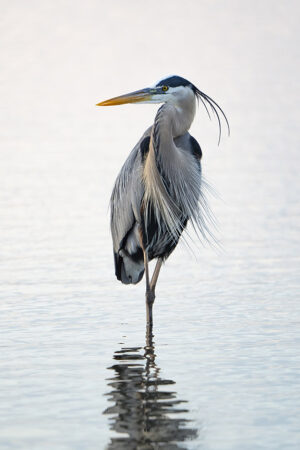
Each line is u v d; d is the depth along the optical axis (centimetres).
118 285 1317
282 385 834
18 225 1802
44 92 4259
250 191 2122
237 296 1224
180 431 721
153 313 1148
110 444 696
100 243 1633
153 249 1148
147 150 1105
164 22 7238
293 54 5141
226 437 707
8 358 946
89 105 3847
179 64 4991
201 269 1417
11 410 775
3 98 4097
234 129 3117
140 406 781
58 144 2916
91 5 8475
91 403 793
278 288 1262
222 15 7362
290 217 1828
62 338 1028
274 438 702
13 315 1138
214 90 4044
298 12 7169
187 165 1103
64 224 1809
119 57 5484
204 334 1036
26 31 6775
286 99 3731
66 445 695
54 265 1453
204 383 845
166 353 959
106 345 997
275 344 982
